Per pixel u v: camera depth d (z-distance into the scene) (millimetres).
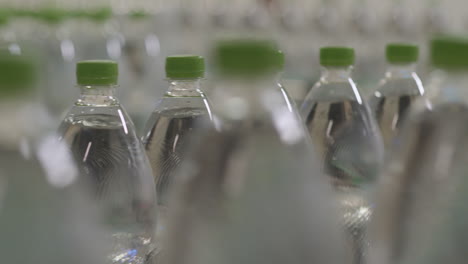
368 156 775
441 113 529
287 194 501
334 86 793
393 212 530
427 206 518
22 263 444
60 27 1687
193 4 2238
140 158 714
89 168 696
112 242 676
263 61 502
